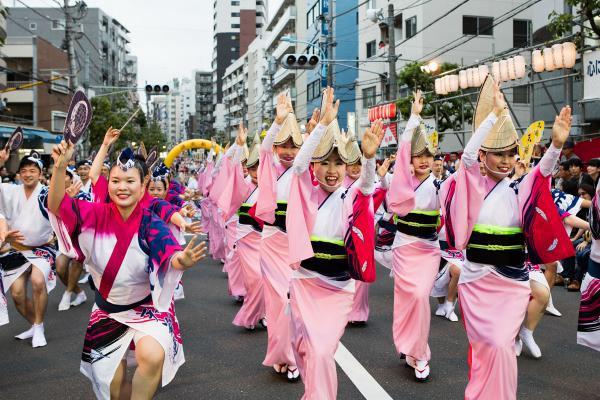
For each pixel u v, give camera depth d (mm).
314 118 4887
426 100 19344
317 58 18875
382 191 6012
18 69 42812
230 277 8422
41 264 6375
